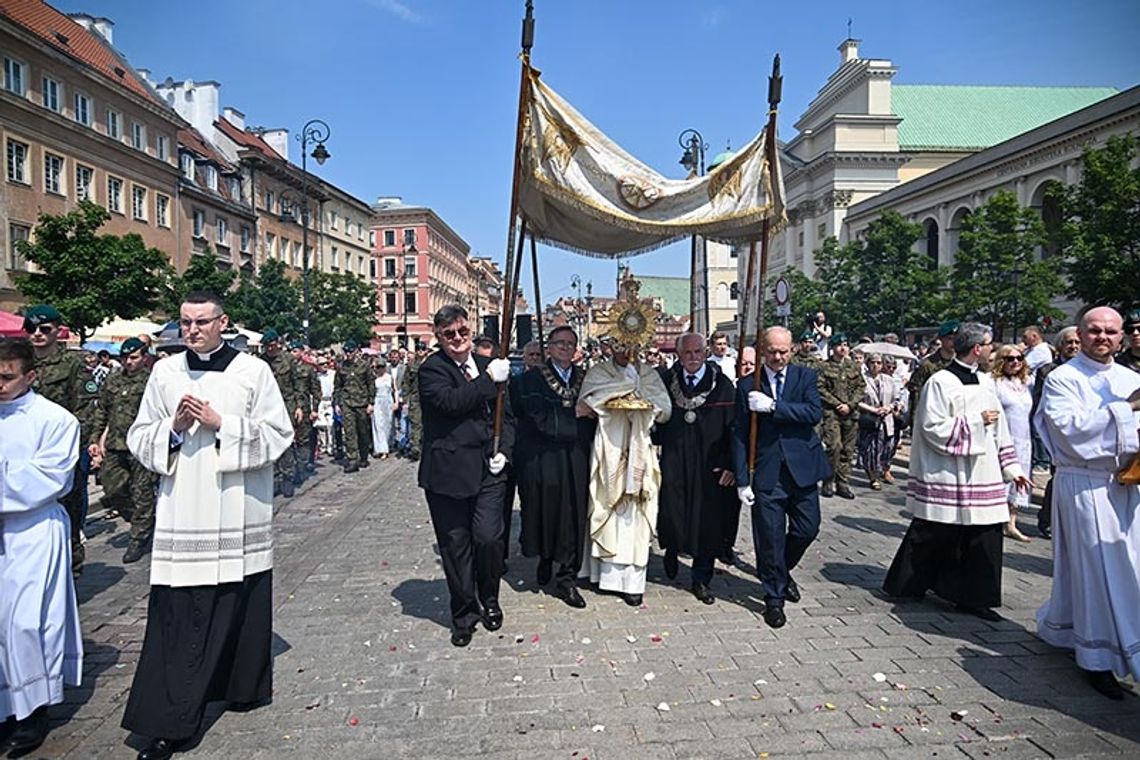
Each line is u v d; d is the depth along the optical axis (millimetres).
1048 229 33969
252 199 43938
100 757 3471
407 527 8219
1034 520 8172
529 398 5539
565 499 5445
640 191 5066
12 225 25844
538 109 4824
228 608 3658
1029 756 3352
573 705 3867
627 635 4832
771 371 5207
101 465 6789
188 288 25109
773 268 64625
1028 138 35031
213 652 3584
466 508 4832
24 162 26562
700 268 8219
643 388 5539
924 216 43719
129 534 7922
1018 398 7406
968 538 5074
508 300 4984
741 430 5180
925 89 59594
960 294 27812
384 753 3428
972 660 4387
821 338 13070
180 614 3521
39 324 6395
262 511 3801
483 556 4895
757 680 4129
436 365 4738
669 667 4316
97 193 30219
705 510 5477
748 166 5207
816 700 3891
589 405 5285
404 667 4367
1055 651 4520
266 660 3854
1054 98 59688
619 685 4090
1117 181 19922
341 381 12773
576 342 5684
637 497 5434
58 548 3674
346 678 4223
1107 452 3883
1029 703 3850
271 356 10352
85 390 6906
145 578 6363
